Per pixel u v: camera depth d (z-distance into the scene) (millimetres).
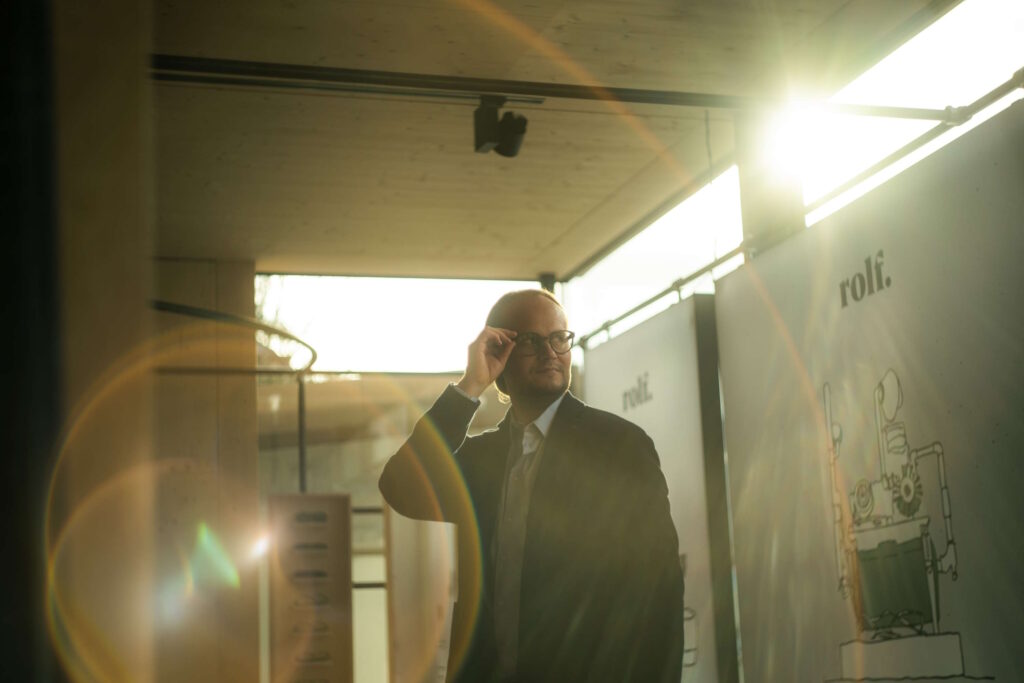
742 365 6016
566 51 5879
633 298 8484
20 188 1060
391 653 9031
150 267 1314
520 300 2498
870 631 4863
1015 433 4066
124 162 1290
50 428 1062
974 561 4238
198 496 9070
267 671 8922
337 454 10281
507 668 2305
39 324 1061
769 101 5473
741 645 5965
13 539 1030
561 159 7445
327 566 8469
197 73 5746
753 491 5879
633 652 2170
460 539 2488
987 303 4207
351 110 6613
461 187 7957
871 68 5531
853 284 5031
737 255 6527
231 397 9250
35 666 1029
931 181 4527
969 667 4250
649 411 7395
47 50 1095
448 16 5457
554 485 2305
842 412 5125
